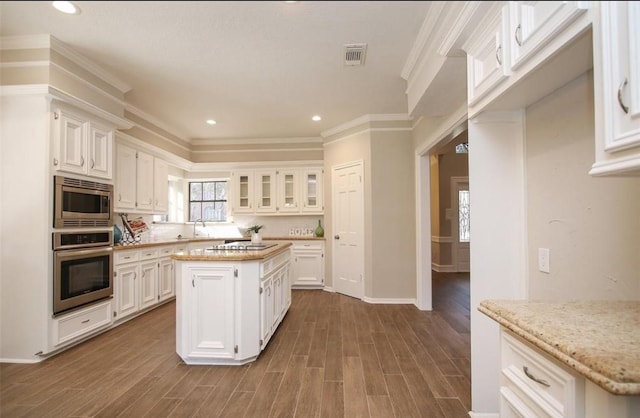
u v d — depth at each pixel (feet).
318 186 18.49
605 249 4.26
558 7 3.47
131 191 13.26
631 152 2.81
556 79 4.64
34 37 8.25
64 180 8.93
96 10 7.17
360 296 15.15
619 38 2.87
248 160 19.10
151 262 13.19
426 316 12.64
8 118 8.58
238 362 8.41
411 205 14.46
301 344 9.85
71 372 7.98
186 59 9.42
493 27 4.94
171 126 16.40
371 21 7.55
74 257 9.25
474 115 5.80
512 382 3.77
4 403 6.66
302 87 11.50
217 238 18.26
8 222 8.57
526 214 5.87
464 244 23.29
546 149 5.32
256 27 7.80
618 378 2.34
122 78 10.68
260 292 8.82
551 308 3.93
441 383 7.46
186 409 6.45
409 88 10.24
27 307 8.54
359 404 6.62
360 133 15.15
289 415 6.25
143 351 9.27
